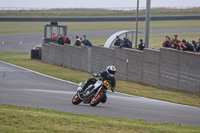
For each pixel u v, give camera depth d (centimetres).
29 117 2786
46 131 2278
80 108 3841
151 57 7912
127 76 8912
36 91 5462
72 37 19612
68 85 6731
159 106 4541
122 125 2716
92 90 3972
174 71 7119
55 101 4372
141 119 3291
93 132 2336
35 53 13712
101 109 3859
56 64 12525
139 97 5575
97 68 10150
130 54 8725
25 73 8625
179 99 5634
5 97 4494
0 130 2189
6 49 16688
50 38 13988
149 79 8000
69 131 2320
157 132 2530
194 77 6525
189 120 3475
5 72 8612
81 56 10894
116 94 5772
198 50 7162
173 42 8144
